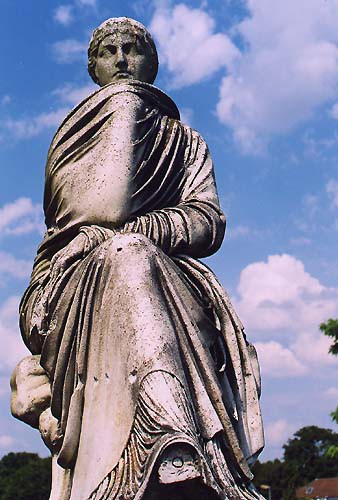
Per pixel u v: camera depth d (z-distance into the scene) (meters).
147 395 2.92
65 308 3.29
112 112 3.75
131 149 3.65
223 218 3.73
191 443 2.78
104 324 3.17
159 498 2.81
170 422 2.84
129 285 3.13
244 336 3.46
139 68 4.13
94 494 2.94
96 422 3.11
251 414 3.35
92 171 3.63
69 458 3.24
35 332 3.53
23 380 3.62
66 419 3.29
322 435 50.31
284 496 46.47
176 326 3.16
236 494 2.93
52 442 3.39
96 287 3.23
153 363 2.97
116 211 3.52
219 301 3.40
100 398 3.13
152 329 3.04
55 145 3.84
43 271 3.73
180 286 3.27
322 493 46.16
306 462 49.44
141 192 3.62
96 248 3.30
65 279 3.34
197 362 3.15
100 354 3.17
